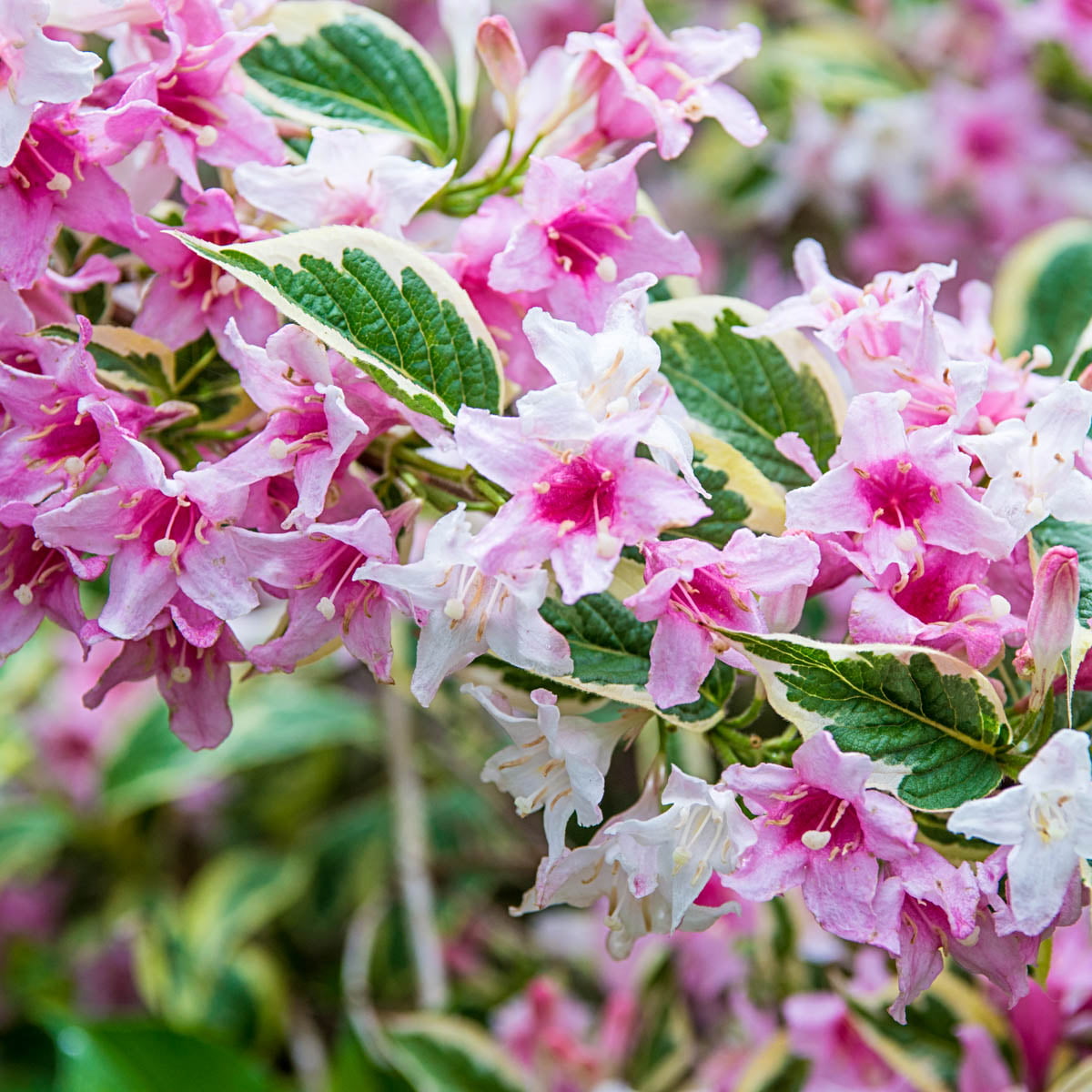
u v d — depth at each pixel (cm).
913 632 52
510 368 57
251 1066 69
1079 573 54
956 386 53
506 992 82
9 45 53
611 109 57
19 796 102
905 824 51
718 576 52
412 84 60
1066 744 50
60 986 98
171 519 54
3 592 55
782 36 112
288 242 53
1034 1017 63
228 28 55
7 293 54
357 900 98
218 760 92
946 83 106
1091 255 66
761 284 110
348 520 54
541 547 51
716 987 79
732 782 52
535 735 53
